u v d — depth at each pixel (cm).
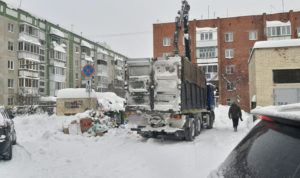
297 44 1532
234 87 4200
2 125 651
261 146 157
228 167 180
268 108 176
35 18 4094
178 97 925
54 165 626
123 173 555
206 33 4366
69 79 4947
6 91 3444
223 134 1169
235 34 4291
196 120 1123
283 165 125
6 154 650
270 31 4081
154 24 4538
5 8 3528
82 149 816
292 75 1548
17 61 3628
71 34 5066
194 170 555
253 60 1720
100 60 5831
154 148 814
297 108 145
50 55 4297
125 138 1009
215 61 4322
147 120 950
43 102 3778
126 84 976
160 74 949
